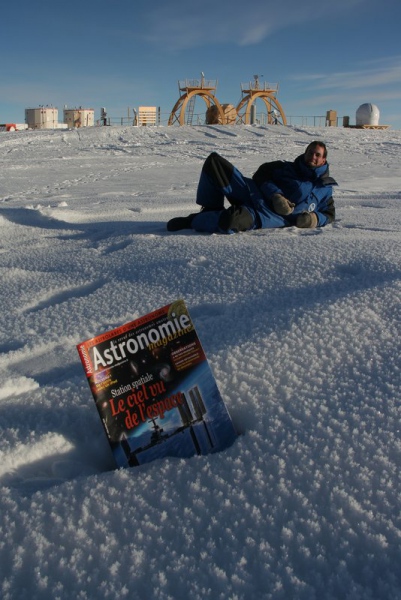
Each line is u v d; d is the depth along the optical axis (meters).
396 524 1.16
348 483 1.29
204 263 3.27
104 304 2.74
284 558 1.09
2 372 2.05
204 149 18.17
